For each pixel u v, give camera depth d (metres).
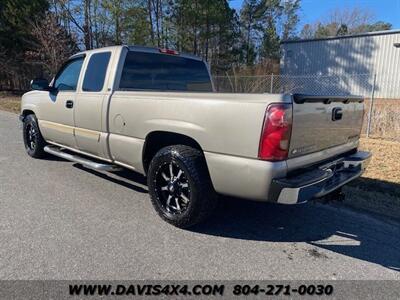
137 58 4.29
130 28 25.34
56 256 2.87
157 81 4.48
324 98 3.04
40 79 5.21
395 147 7.56
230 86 15.95
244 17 41.16
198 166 3.22
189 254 2.99
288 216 3.87
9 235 3.21
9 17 23.83
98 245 3.08
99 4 23.89
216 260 2.91
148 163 3.80
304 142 2.93
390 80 20.06
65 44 19.83
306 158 3.02
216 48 32.06
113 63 4.14
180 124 3.26
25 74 26.48
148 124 3.54
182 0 27.31
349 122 3.64
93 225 3.48
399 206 4.18
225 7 28.66
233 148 2.90
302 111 2.84
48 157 6.16
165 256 2.94
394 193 4.61
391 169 5.67
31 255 2.87
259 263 2.88
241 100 2.84
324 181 3.01
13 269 2.67
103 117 4.10
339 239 3.36
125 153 3.90
